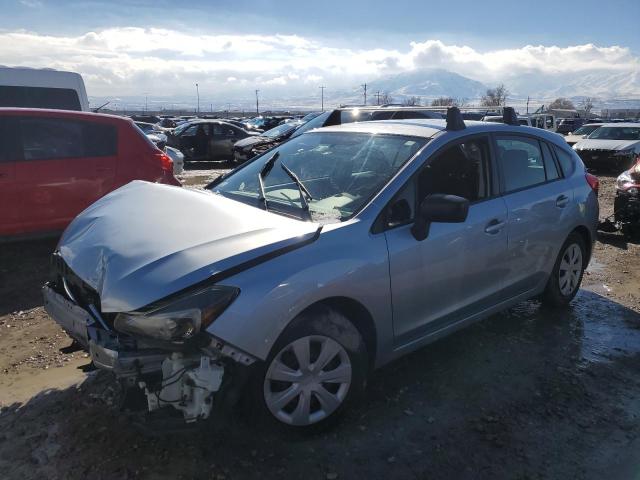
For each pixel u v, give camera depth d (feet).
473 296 12.35
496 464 9.27
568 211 14.97
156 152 22.07
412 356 13.10
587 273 20.26
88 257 9.64
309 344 9.30
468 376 12.17
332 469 8.97
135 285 8.38
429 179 11.57
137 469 8.82
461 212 10.15
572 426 10.40
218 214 10.05
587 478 9.00
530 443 9.85
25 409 10.55
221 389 8.41
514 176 13.67
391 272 10.28
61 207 20.13
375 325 10.28
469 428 10.23
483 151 12.94
